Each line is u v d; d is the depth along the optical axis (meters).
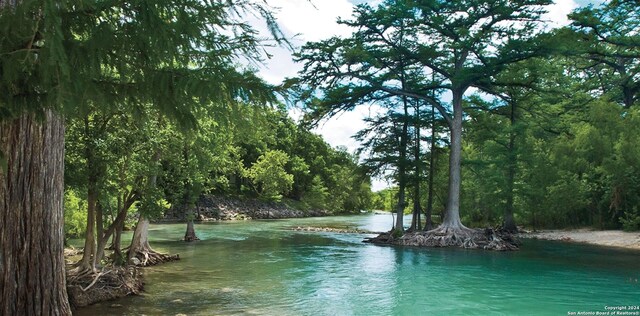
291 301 12.35
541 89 30.03
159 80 3.30
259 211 62.41
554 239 32.34
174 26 3.17
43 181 5.78
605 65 42.56
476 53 28.31
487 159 37.56
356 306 12.06
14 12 2.70
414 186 36.25
